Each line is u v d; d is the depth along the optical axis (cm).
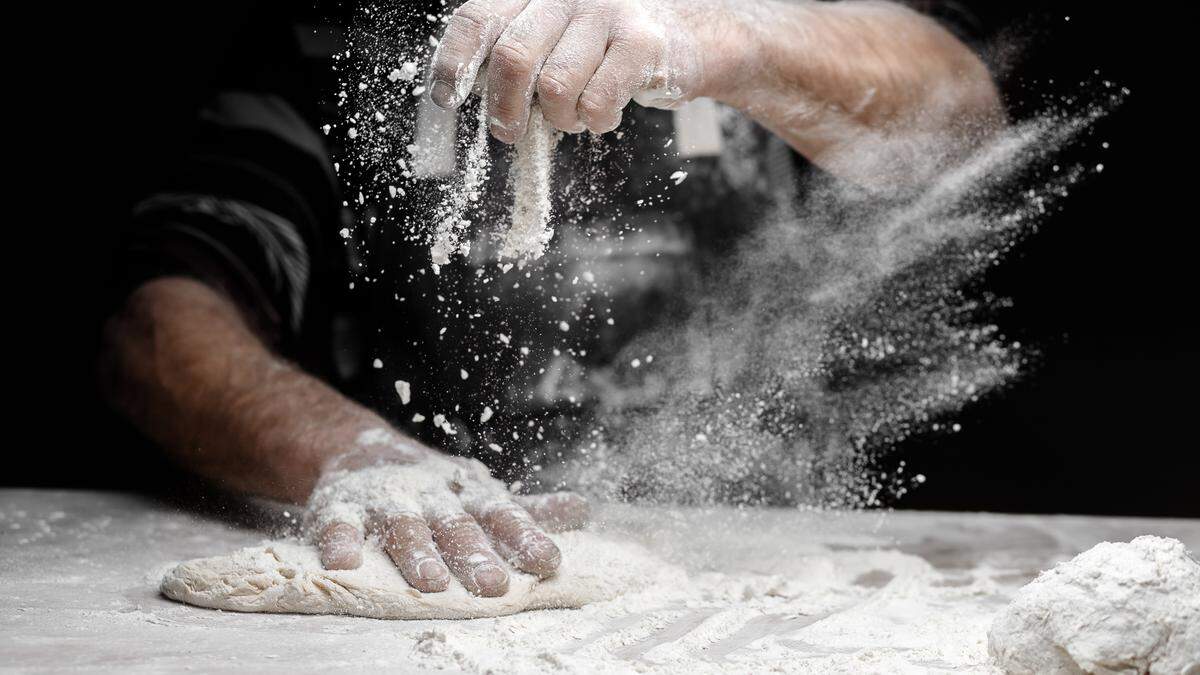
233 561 107
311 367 150
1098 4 142
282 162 149
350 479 115
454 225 108
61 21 222
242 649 99
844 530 135
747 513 138
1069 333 209
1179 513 210
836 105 126
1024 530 137
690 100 114
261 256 146
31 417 221
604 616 107
